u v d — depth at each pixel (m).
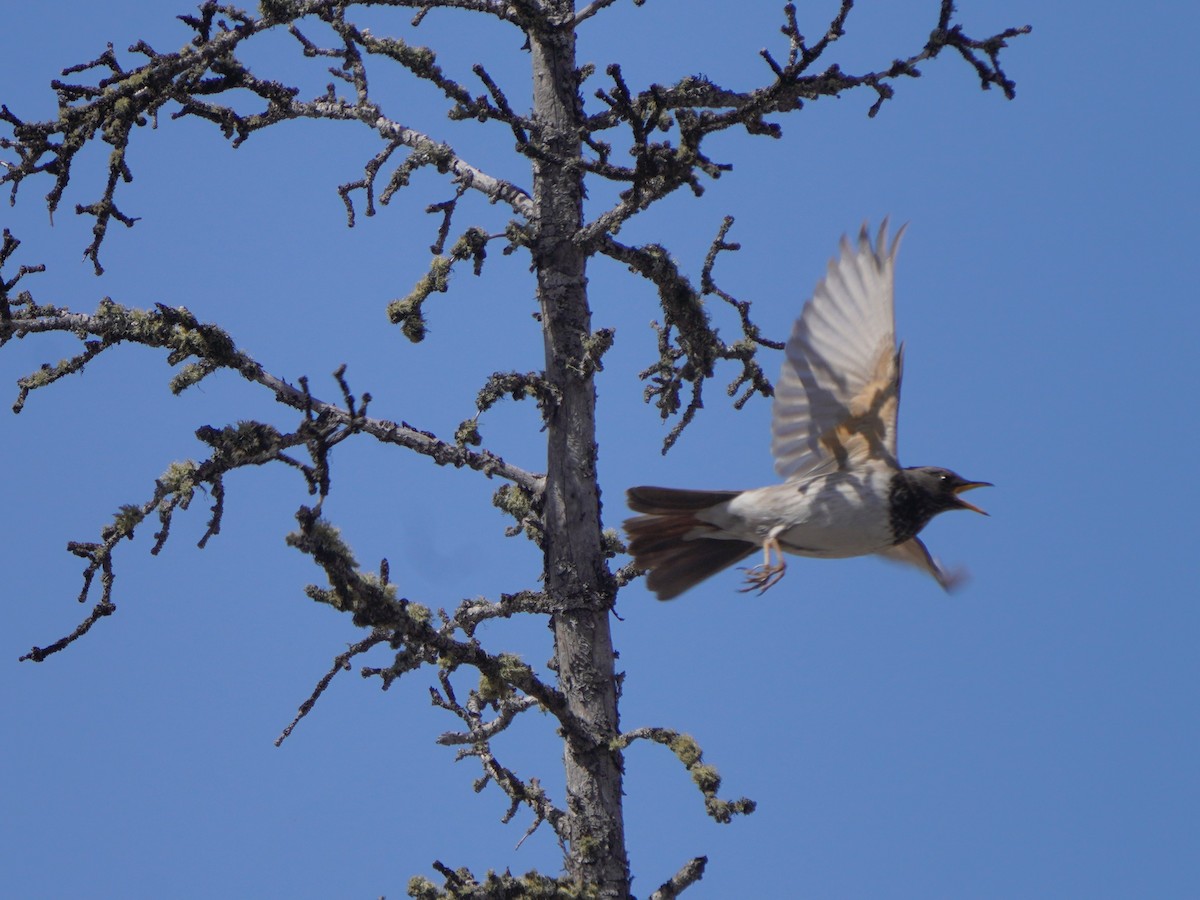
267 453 12.61
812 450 13.17
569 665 13.62
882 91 12.45
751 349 14.06
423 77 13.49
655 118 12.18
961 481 13.28
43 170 13.49
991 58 12.57
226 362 13.31
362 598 11.85
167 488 12.69
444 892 12.38
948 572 14.24
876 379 12.64
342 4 13.79
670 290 13.41
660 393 14.00
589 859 13.20
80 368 13.49
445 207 13.72
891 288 12.40
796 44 12.12
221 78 14.33
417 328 13.36
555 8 14.07
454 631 13.67
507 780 13.61
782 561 13.11
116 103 13.41
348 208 14.06
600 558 13.76
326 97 14.45
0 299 13.42
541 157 12.71
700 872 13.24
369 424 13.57
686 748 13.02
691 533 13.92
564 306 13.74
